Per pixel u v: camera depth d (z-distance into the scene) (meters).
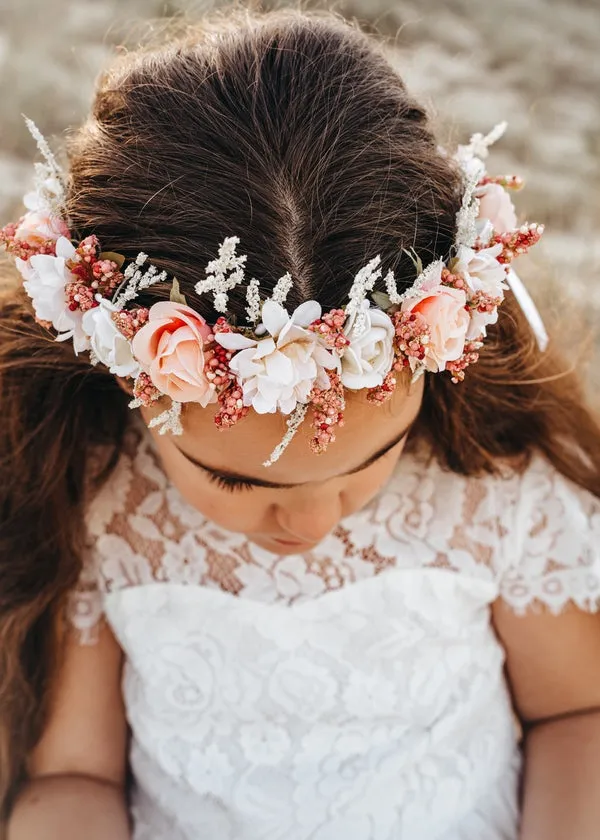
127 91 1.11
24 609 1.43
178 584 1.39
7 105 3.00
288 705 1.36
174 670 1.38
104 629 1.44
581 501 1.45
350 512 1.25
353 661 1.36
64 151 1.40
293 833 1.35
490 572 1.41
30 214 1.14
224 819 1.37
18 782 1.47
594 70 3.87
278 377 0.96
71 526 1.44
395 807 1.35
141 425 1.47
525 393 1.46
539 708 1.46
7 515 1.43
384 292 1.04
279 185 1.02
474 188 1.09
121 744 1.47
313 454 1.06
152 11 3.57
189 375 0.98
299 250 1.02
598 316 2.40
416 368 1.07
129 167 1.06
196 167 1.03
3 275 1.38
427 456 1.46
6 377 1.37
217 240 1.02
